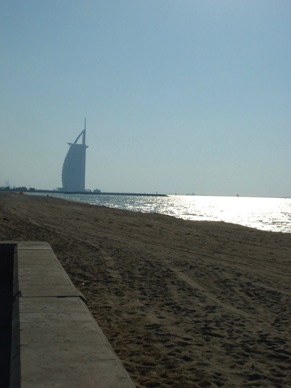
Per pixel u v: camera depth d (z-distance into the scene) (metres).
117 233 25.50
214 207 113.00
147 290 11.48
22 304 6.77
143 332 8.01
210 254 18.78
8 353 6.65
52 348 4.84
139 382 5.77
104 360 4.53
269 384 5.91
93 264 14.76
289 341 7.66
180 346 7.29
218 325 8.55
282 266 16.50
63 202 70.69
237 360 6.75
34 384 3.95
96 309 9.52
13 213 35.88
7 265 13.48
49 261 10.98
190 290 11.62
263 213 83.62
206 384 5.79
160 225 33.94
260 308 10.02
